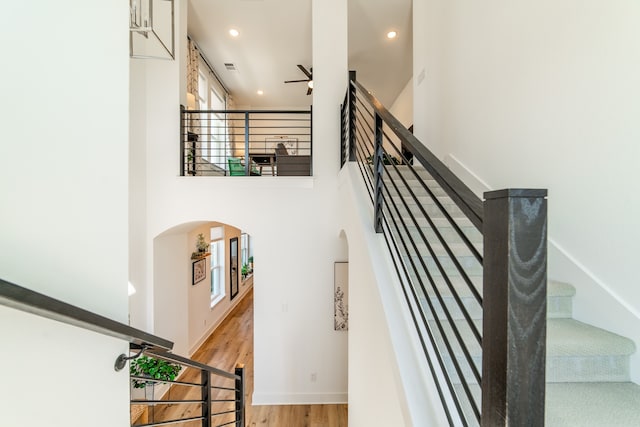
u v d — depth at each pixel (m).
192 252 5.17
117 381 0.93
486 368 0.60
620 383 1.22
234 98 8.04
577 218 1.61
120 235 0.94
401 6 4.42
